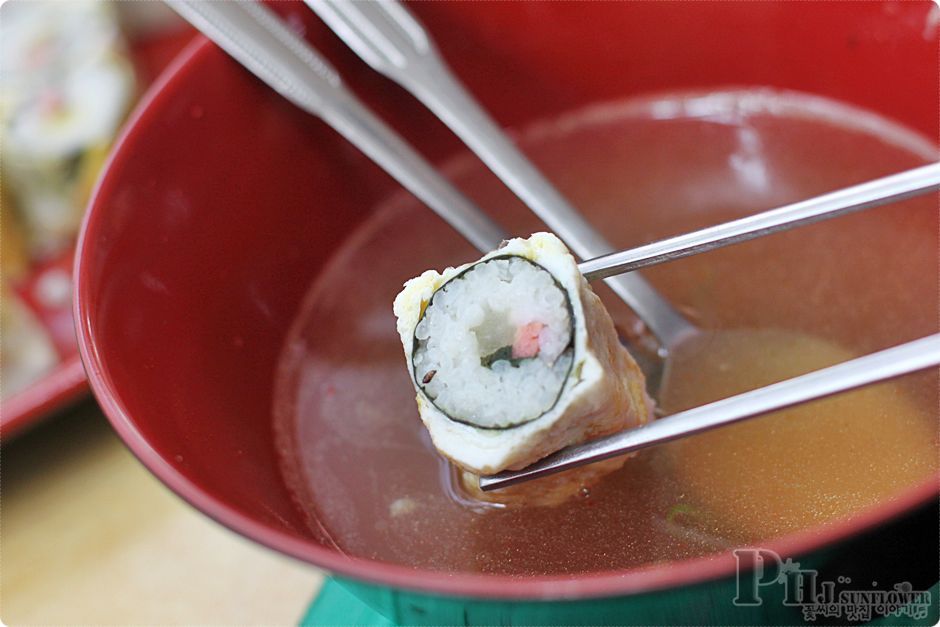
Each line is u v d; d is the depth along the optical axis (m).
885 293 0.33
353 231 0.37
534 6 0.36
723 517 0.30
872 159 0.36
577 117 0.38
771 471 0.30
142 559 0.36
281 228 0.35
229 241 0.34
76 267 0.30
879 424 0.30
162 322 0.32
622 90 0.38
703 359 0.32
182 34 0.55
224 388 0.33
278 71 0.35
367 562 0.25
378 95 0.37
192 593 0.35
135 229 0.32
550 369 0.28
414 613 0.27
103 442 0.38
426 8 0.36
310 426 0.34
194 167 0.33
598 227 0.36
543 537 0.30
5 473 0.38
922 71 0.35
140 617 0.35
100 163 0.49
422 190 0.35
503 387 0.28
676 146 0.37
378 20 0.36
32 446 0.38
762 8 0.36
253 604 0.35
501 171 0.34
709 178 0.37
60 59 0.51
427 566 0.30
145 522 0.37
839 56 0.36
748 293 0.33
